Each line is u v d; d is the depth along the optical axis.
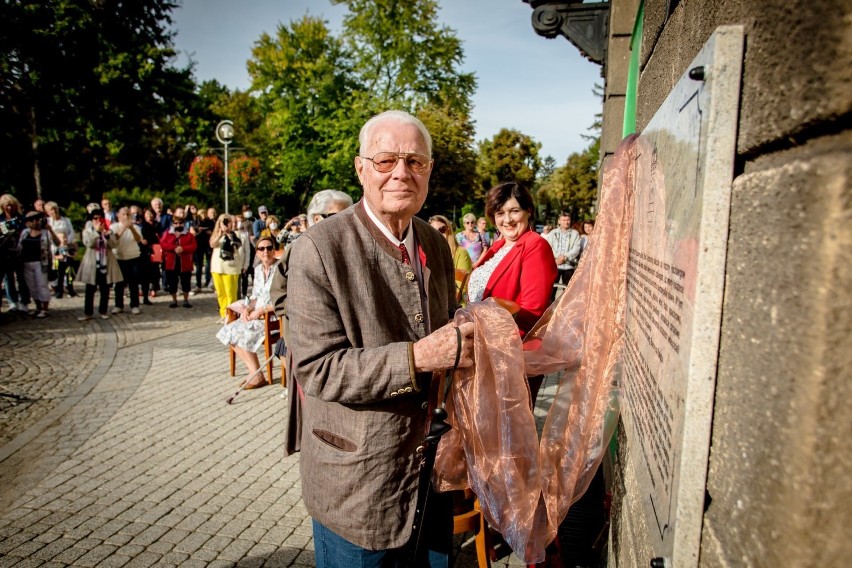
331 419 1.44
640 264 1.32
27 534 2.85
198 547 2.76
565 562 2.28
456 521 2.19
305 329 1.36
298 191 31.25
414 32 25.19
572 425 1.56
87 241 8.78
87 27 21.73
